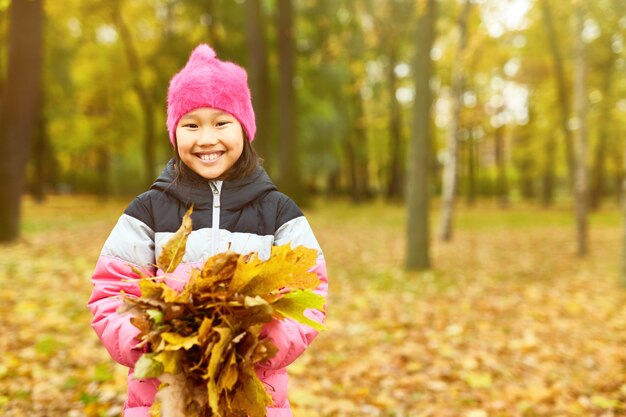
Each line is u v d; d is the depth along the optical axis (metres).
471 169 31.80
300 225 1.71
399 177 31.17
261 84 15.60
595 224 18.52
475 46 11.38
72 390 3.40
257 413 1.26
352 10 18.94
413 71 8.60
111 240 1.62
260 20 15.64
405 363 4.33
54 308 5.10
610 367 4.27
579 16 10.10
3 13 14.33
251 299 1.23
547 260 10.09
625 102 20.34
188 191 1.64
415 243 8.59
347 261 9.45
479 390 3.82
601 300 6.56
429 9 8.38
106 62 23.19
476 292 7.08
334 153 29.08
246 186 1.68
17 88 9.18
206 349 1.23
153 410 1.25
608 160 27.00
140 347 1.38
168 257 1.40
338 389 3.78
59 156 33.66
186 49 20.89
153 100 24.06
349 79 21.58
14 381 3.47
